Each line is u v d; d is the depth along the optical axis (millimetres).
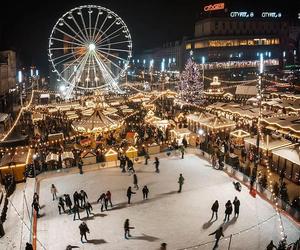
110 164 37156
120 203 28062
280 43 131125
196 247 21328
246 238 22469
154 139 44938
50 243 22578
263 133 41844
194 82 69875
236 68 122938
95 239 22875
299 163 29906
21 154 35312
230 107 53344
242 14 127750
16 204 28359
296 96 60281
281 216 25078
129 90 97250
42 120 56781
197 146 42188
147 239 22703
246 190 29781
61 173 35094
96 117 46812
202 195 29125
